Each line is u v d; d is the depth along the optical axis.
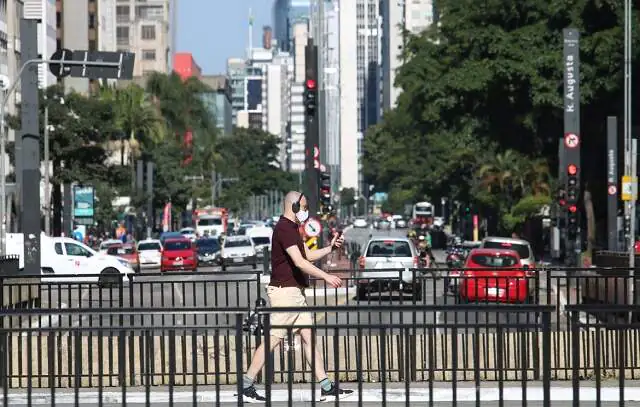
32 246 55.94
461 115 119.75
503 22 115.06
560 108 110.44
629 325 18.81
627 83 94.19
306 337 24.84
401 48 128.88
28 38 56.09
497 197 125.94
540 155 123.75
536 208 119.81
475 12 114.62
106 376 27.38
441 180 158.62
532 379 28.16
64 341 29.77
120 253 113.38
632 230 77.38
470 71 112.00
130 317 27.45
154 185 186.25
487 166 122.69
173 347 21.03
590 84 107.06
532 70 108.81
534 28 110.69
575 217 84.12
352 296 55.69
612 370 28.95
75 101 126.69
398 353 27.17
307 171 65.94
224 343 29.52
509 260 62.84
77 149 124.44
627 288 34.75
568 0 107.06
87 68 56.16
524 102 115.81
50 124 123.62
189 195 196.00
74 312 18.94
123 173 130.38
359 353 19.34
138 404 25.22
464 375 27.64
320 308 18.70
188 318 31.12
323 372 24.66
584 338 28.95
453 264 97.44
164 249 109.75
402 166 195.50
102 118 128.38
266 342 19.06
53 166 127.25
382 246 66.62
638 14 105.44
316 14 114.38
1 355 20.06
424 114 118.94
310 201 66.00
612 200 91.50
